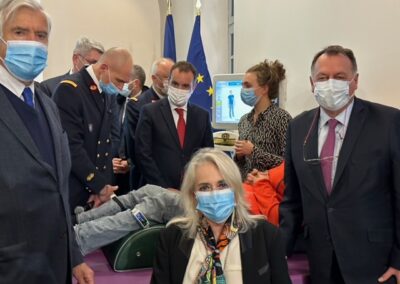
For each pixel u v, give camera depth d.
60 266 1.49
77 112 2.41
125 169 3.31
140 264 2.13
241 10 4.43
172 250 1.67
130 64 2.56
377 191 1.76
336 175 1.80
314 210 1.86
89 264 2.23
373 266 1.76
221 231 1.68
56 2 5.13
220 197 1.62
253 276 1.60
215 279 1.61
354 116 1.83
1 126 1.34
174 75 2.86
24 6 1.45
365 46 2.74
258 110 2.96
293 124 2.04
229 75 3.91
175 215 2.22
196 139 2.93
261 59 4.09
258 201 2.35
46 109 1.58
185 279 1.62
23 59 1.42
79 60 3.36
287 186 2.05
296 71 3.55
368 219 1.75
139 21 5.90
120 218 2.16
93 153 2.51
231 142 3.75
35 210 1.36
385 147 1.73
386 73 2.57
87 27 5.42
